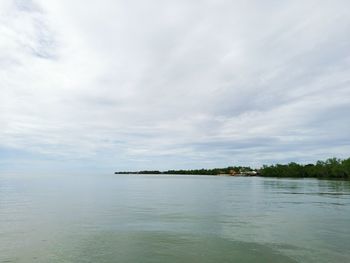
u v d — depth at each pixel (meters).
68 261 18.06
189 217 33.84
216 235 24.69
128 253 19.72
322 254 19.75
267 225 29.09
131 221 30.97
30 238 23.30
